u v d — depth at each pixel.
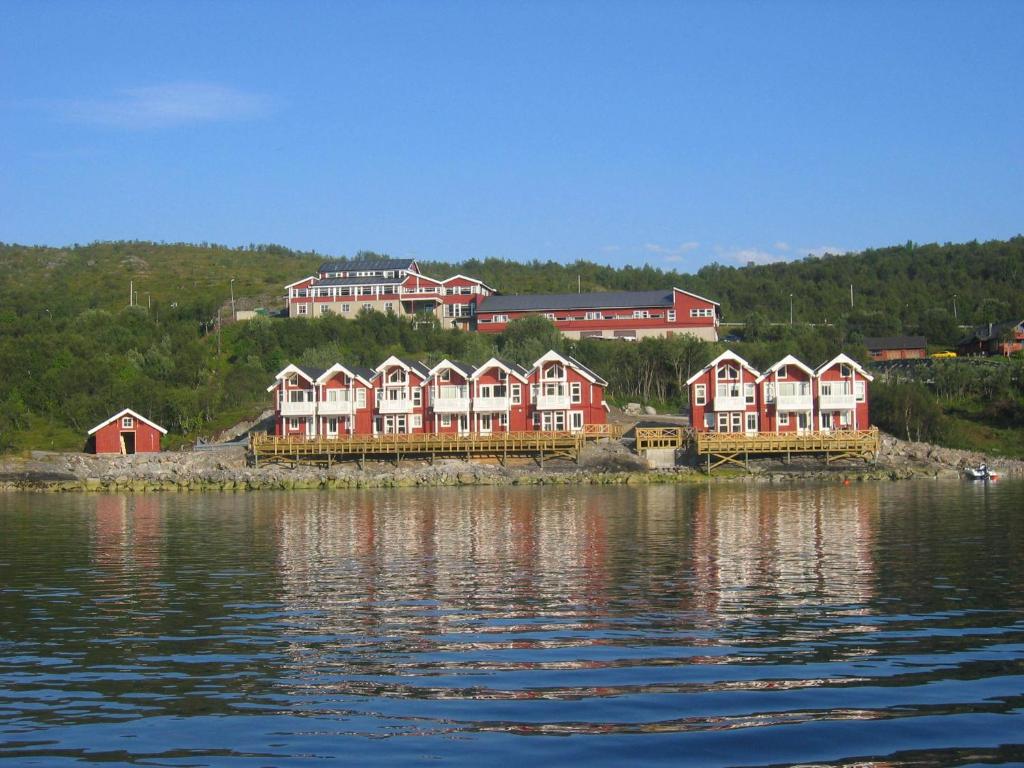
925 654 23.31
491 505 64.81
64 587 34.03
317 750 17.38
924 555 39.47
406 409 96.44
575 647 24.30
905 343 142.75
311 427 97.75
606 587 32.75
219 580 35.22
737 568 36.62
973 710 19.03
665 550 41.75
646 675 21.67
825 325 151.00
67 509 67.38
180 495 80.19
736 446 87.25
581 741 17.56
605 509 60.72
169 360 119.56
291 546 44.84
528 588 32.69
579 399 95.00
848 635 25.31
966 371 113.19
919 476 84.94
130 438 98.25
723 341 136.75
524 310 139.38
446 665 22.77
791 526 50.22
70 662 23.47
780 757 16.75
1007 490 72.12
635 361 119.44
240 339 130.50
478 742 17.61
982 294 186.62
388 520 56.03
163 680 21.88
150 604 30.64
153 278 185.75
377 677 21.91
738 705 19.45
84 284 181.62
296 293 147.62
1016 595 30.66
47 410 108.69
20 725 18.84
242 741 17.88
